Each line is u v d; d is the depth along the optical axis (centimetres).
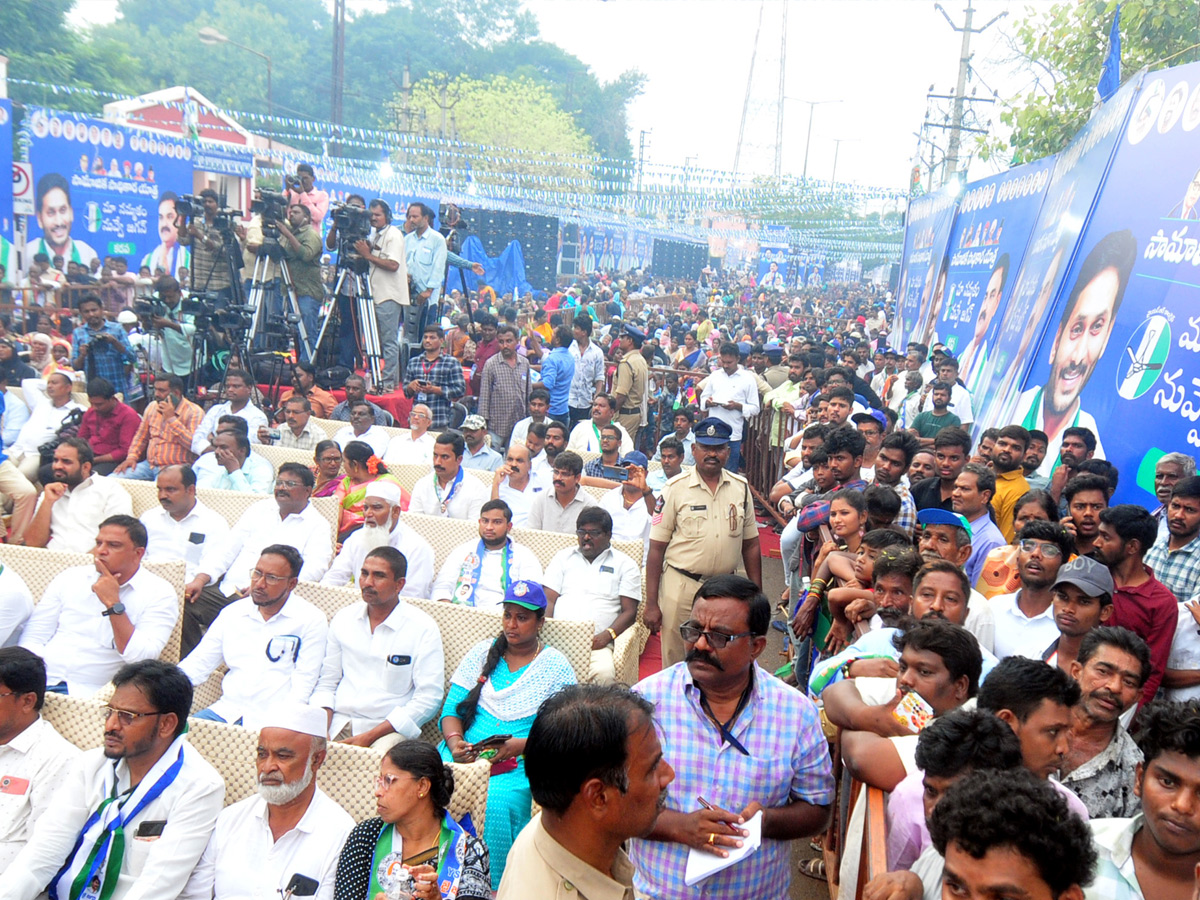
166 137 1988
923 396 1281
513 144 5266
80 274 1692
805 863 498
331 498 790
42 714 465
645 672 764
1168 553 545
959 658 332
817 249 4903
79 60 2805
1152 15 1148
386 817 364
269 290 1280
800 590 732
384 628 546
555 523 793
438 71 5322
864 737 331
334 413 1121
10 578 586
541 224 3362
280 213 1261
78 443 765
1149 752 269
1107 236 916
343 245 1248
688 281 5275
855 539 562
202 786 406
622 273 4700
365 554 675
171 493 714
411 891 356
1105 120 1009
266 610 562
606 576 665
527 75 6419
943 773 271
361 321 1273
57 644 586
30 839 410
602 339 2062
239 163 2266
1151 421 735
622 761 224
